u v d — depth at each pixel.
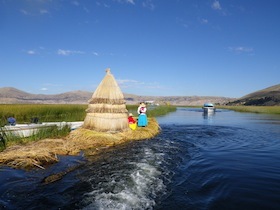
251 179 7.48
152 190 6.45
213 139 16.12
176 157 10.45
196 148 12.80
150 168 8.50
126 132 14.91
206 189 6.59
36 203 5.61
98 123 14.25
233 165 9.23
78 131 13.85
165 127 24.14
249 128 23.33
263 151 12.09
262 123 29.52
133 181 7.11
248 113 59.88
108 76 15.39
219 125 26.78
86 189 6.46
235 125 26.66
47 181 7.01
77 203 5.59
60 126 14.98
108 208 5.33
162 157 10.30
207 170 8.49
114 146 12.46
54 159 9.02
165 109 59.22
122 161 9.43
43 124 15.52
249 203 5.68
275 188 6.70
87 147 11.77
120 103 14.94
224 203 5.68
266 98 136.38
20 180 7.04
